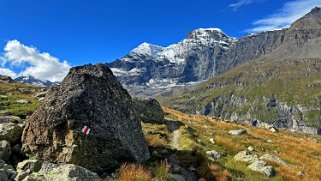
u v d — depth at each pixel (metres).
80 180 15.40
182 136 33.75
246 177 24.84
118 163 19.77
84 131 18.14
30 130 19.00
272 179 26.19
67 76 21.11
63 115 18.39
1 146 17.91
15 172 15.48
